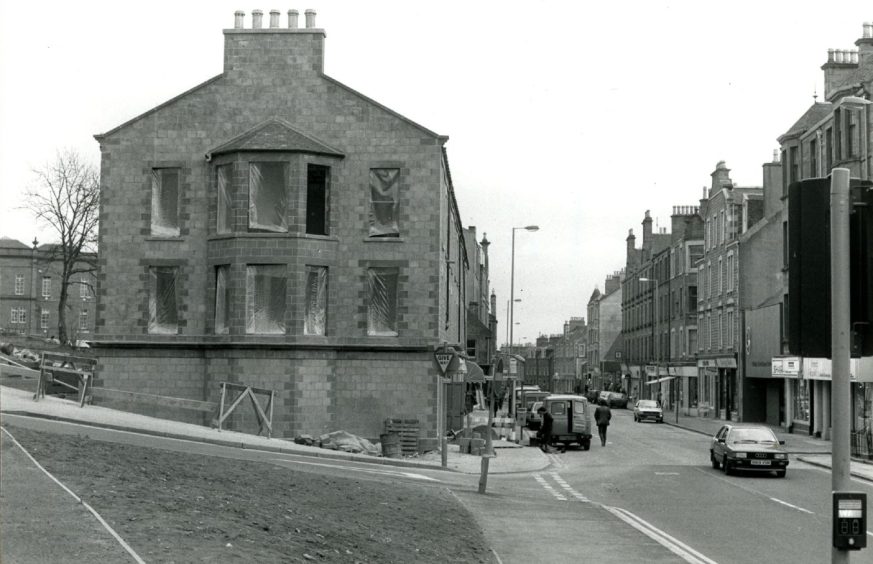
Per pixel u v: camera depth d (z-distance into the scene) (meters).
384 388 31.34
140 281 31.81
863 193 5.30
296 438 28.53
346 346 31.22
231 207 31.27
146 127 32.09
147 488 12.12
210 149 31.70
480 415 57.44
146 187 31.98
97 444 15.72
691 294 71.75
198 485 13.15
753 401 55.00
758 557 14.00
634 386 95.62
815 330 5.35
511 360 46.97
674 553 13.96
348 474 20.11
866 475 27.22
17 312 94.38
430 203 31.59
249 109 31.89
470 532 14.45
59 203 60.00
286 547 10.28
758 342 52.28
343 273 31.55
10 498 10.48
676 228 78.31
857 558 14.20
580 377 146.88
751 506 20.64
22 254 95.00
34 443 14.64
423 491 18.33
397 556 11.41
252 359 30.38
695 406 69.75
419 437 31.25
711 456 30.55
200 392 31.39
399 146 31.69
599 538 15.20
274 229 30.69
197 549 9.18
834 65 45.47
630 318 99.69
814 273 5.38
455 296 46.91
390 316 31.61
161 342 31.45
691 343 71.31
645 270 89.88
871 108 36.09
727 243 58.97
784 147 48.53
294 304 30.36
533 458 31.81
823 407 43.38
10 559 7.96
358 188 31.70
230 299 30.80
